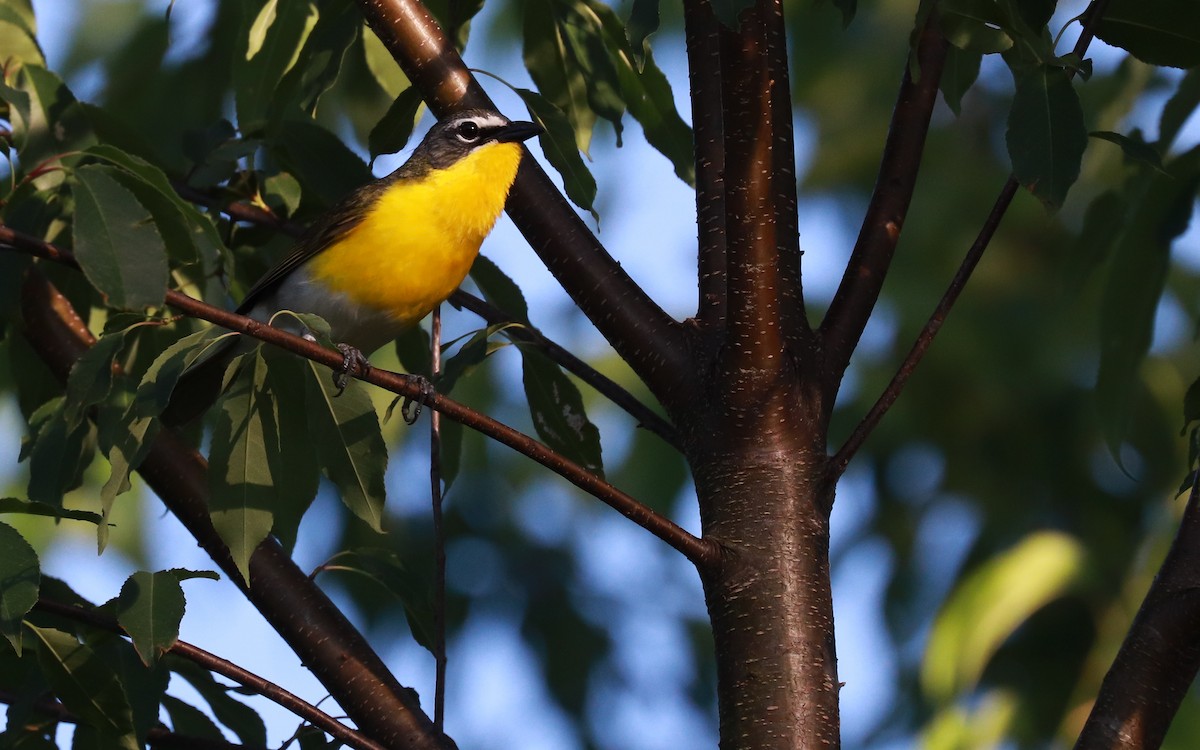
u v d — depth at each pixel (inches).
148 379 274.5
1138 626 301.6
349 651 329.1
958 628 529.0
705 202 346.3
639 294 342.0
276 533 308.2
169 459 350.9
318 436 298.7
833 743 293.3
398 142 374.6
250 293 404.2
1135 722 294.4
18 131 343.6
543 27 401.1
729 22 263.4
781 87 338.6
